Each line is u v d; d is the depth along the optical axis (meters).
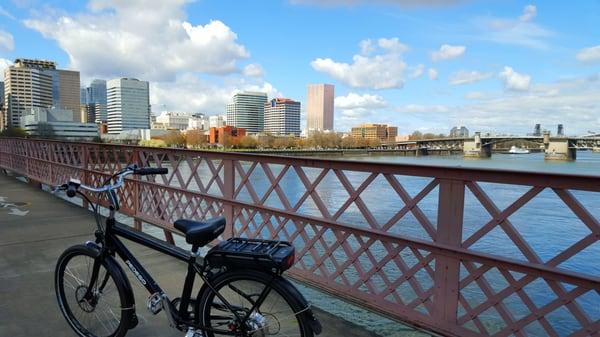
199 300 2.10
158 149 4.95
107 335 2.50
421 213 2.48
